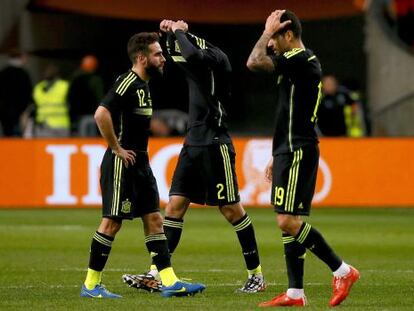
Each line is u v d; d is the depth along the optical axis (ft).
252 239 107.24
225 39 317.63
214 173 107.55
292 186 92.43
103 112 99.45
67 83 253.24
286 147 92.79
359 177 225.35
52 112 252.21
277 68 91.40
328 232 175.11
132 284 105.09
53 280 114.32
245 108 313.12
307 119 92.58
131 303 95.96
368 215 208.33
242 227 107.34
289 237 93.91
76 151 226.79
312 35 307.99
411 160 224.53
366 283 112.27
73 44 304.71
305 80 92.02
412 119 240.32
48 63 300.81
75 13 295.89
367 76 287.28
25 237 165.48
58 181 227.20
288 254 93.91
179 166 108.88
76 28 304.71
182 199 108.68
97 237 101.09
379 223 191.62
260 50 91.45
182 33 106.52
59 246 152.46
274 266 130.11
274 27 92.02
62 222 192.03
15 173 227.81
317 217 203.72
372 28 283.18
